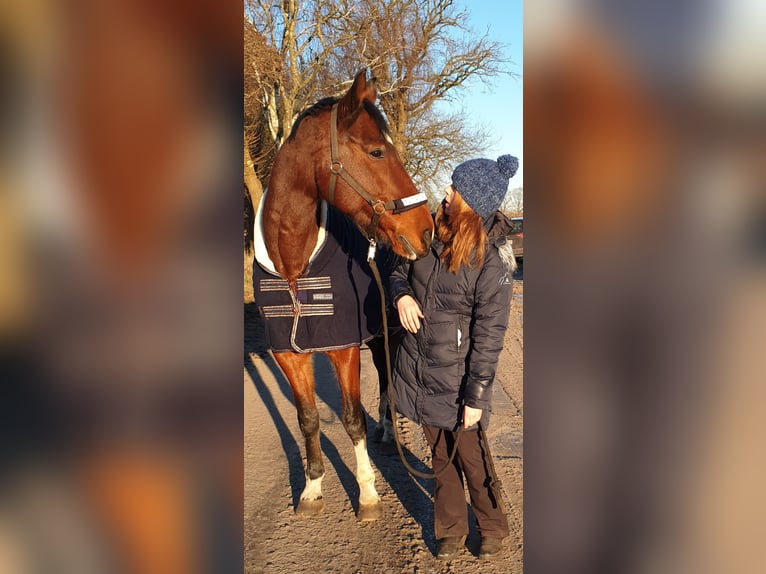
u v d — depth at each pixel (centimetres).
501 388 494
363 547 258
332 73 1152
